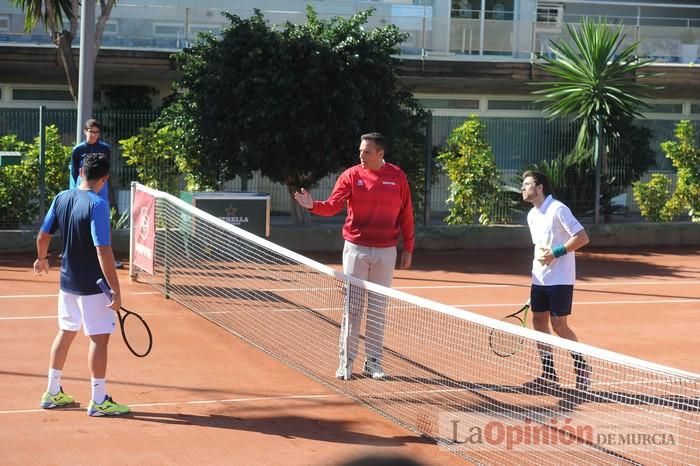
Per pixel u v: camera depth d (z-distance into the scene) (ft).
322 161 52.60
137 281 40.19
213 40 52.95
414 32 71.26
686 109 83.35
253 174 58.75
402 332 28.22
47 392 22.15
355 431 21.18
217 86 51.60
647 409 21.26
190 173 53.78
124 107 73.10
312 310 31.91
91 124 36.47
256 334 29.86
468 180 57.57
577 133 61.52
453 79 70.69
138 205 39.70
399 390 23.81
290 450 19.83
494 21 71.87
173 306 34.58
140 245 39.32
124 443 19.98
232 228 31.76
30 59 62.28
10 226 49.67
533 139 60.80
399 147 54.60
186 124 52.49
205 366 26.48
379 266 25.93
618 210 63.31
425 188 57.11
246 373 25.85
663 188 62.90
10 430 20.56
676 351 30.81
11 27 63.67
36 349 28.04
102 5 54.80
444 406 22.45
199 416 22.06
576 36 63.41
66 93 73.46
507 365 25.31
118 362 26.58
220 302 34.81
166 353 27.78
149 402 23.03
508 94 80.74
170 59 57.82
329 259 52.01
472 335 27.73
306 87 51.67
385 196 25.41
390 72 53.88
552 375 23.38
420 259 53.06
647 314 37.65
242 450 19.76
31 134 53.16
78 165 36.47
